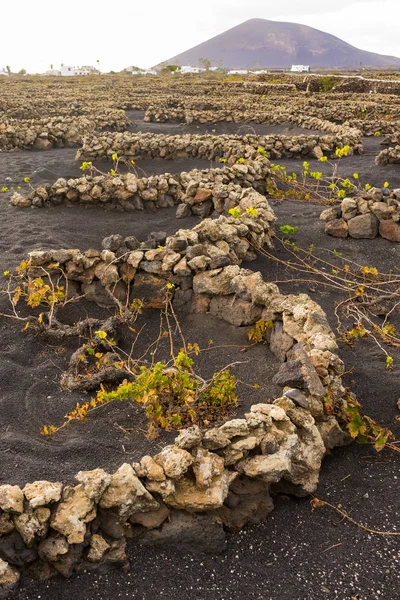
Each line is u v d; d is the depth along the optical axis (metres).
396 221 7.71
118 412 4.11
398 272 6.86
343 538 3.16
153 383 3.75
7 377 4.44
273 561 3.01
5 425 3.88
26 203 8.88
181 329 5.36
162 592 2.79
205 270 5.53
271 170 10.66
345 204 7.85
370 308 5.85
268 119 19.33
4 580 2.69
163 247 5.94
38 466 3.44
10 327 5.19
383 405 4.25
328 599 2.80
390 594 2.83
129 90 33.78
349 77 34.25
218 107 23.02
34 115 18.78
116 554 2.89
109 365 4.61
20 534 2.75
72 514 2.81
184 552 3.02
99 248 7.39
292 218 8.66
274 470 3.14
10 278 5.93
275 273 6.64
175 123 20.77
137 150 13.16
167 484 2.99
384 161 12.57
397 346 5.05
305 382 3.74
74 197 8.96
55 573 2.81
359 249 7.46
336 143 13.99
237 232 6.73
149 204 9.02
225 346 4.99
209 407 4.05
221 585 2.85
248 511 3.20
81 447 3.65
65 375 4.46
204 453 3.18
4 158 13.02
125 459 3.55
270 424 3.34
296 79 36.25
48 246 7.16
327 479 3.57
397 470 3.66
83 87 37.06
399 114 20.56
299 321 4.50
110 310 5.74
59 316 5.53
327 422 3.75
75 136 15.16
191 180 8.88
